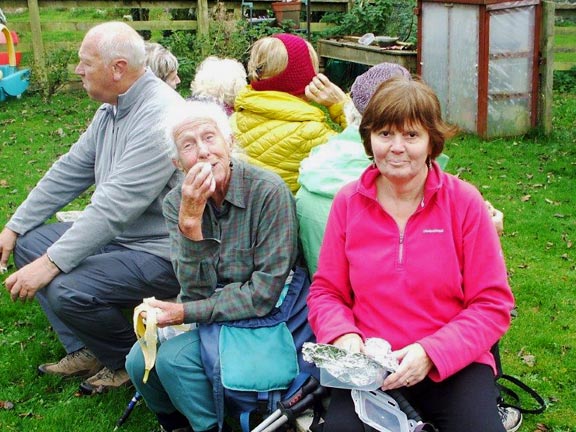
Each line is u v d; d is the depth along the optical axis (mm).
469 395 2461
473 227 2541
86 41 3564
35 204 4020
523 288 4902
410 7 12766
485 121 8719
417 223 2545
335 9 13648
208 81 4398
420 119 2453
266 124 3711
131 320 3934
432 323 2525
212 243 2879
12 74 11062
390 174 2494
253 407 2805
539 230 5984
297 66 3738
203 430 2910
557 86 11562
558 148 8352
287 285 3016
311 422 2725
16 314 4609
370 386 2424
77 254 3443
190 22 12211
